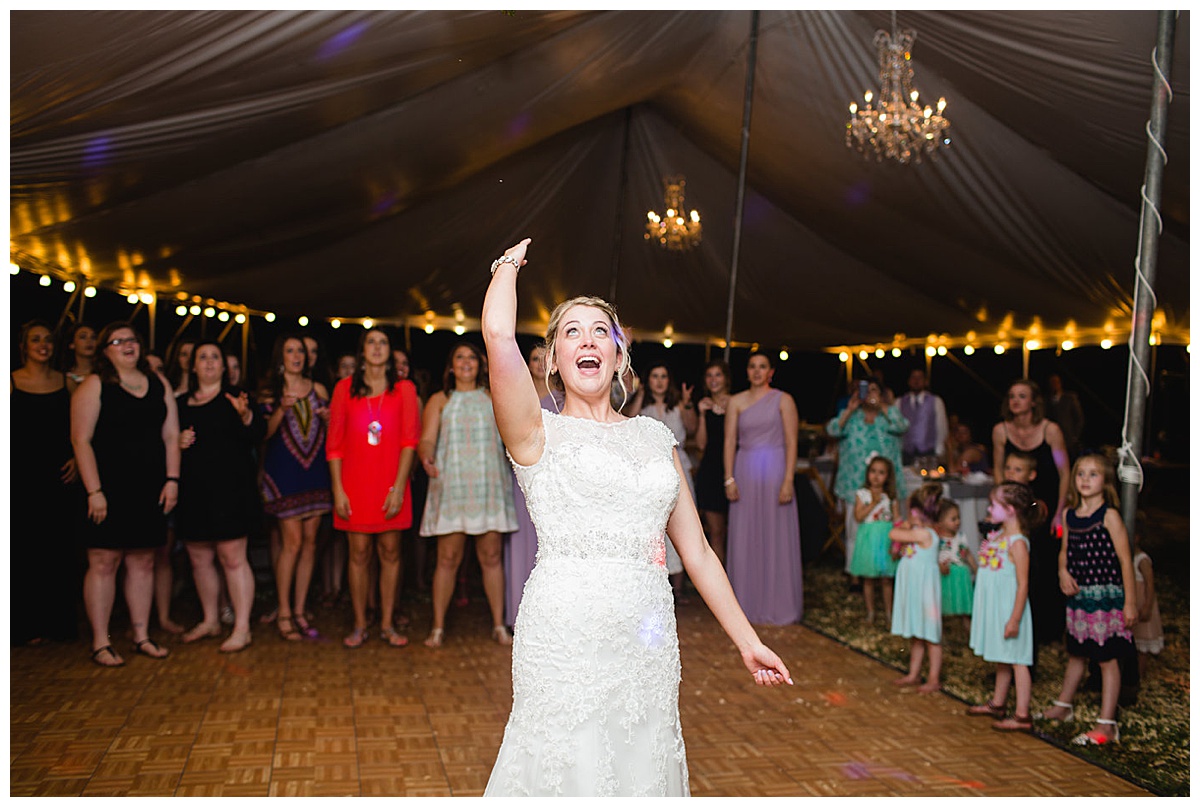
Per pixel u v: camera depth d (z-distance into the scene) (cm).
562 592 185
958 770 302
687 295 945
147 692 376
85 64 312
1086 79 400
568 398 202
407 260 774
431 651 453
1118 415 1159
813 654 465
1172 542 838
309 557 485
